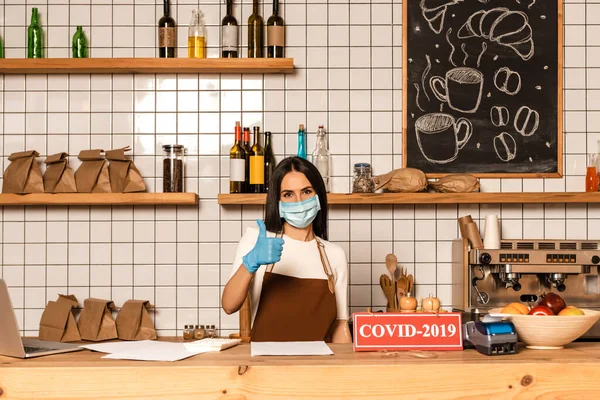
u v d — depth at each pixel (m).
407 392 1.52
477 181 3.23
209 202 3.41
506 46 3.45
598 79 3.45
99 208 3.40
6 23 3.43
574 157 3.45
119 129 3.43
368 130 3.44
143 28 3.43
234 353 1.71
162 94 3.44
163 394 1.50
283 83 3.44
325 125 3.43
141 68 3.27
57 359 1.64
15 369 1.50
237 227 3.41
